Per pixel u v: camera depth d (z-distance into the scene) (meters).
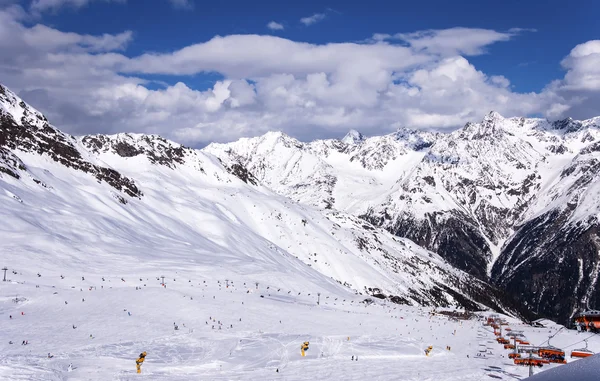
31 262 130.88
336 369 68.06
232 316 103.69
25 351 70.06
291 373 65.25
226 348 78.94
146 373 63.03
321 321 109.56
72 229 167.12
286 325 101.19
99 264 142.75
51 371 59.72
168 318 97.62
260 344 82.44
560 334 115.31
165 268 146.75
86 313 97.19
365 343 87.69
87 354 70.75
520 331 117.12
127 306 103.19
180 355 73.75
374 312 141.00
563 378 15.27
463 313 186.12
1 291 106.38
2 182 181.62
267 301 123.19
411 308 177.12
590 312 118.12
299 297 142.75
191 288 126.75
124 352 73.38
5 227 148.75
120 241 172.50
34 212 167.88
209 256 180.50
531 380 16.12
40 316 93.38
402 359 77.38
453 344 99.44
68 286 118.69
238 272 158.62
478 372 67.62
